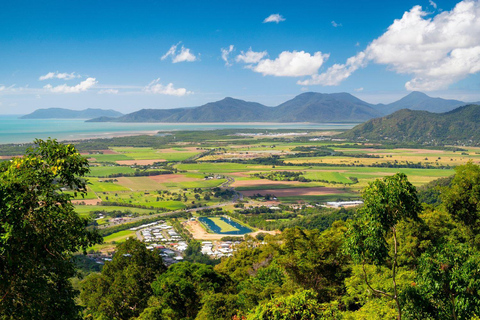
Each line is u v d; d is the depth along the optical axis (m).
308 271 43.72
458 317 25.05
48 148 22.25
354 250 27.36
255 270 67.25
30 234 20.50
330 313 29.72
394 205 25.75
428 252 27.31
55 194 22.28
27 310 20.84
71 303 23.45
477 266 24.62
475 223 50.47
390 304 30.77
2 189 19.59
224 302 46.22
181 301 53.47
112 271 63.28
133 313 56.66
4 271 20.27
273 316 30.14
